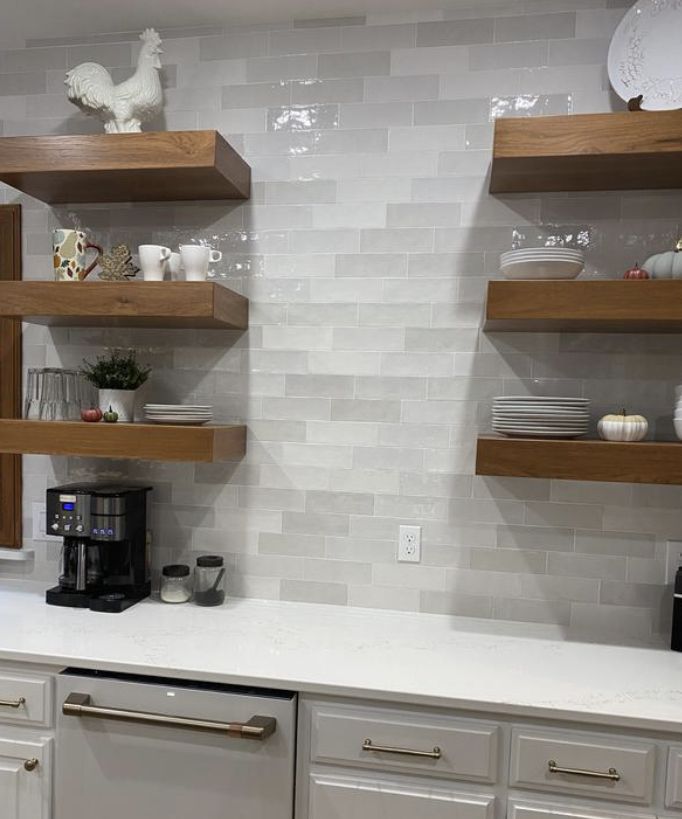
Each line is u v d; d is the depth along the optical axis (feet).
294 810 5.09
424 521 6.61
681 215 6.16
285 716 4.97
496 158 5.43
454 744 4.83
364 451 6.68
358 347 6.66
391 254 6.57
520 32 6.33
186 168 5.84
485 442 5.46
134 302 5.90
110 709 5.13
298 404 6.78
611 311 5.26
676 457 5.22
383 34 6.53
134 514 6.59
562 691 4.92
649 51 5.97
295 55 6.69
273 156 6.75
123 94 6.33
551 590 6.42
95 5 6.48
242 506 6.91
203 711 5.08
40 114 7.16
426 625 6.32
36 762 5.35
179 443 5.93
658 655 5.71
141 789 5.21
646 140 5.26
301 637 5.89
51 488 6.78
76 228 7.09
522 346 6.40
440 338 6.52
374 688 4.88
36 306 6.02
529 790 4.81
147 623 6.11
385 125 6.55
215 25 6.81
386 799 4.91
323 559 6.79
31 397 6.74
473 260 6.44
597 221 6.26
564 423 5.53
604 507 6.32
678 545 6.21
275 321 6.80
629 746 4.64
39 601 6.70
